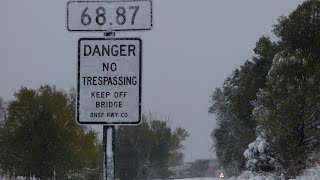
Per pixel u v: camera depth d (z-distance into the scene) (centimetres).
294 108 2941
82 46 587
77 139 4266
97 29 587
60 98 4222
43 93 4162
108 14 587
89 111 583
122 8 586
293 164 2861
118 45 585
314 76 2961
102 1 587
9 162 4034
